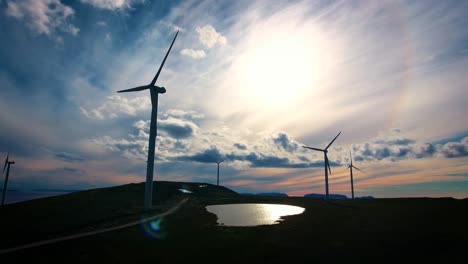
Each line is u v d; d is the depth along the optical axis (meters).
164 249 27.28
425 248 27.06
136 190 90.94
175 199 82.19
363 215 50.78
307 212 56.31
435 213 51.78
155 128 55.25
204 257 24.73
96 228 37.19
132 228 37.16
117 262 23.58
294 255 25.05
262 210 60.06
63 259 24.41
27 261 23.94
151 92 56.91
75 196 76.88
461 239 30.42
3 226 37.88
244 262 23.39
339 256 24.70
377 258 24.17
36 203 64.94
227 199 88.31
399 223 41.25
